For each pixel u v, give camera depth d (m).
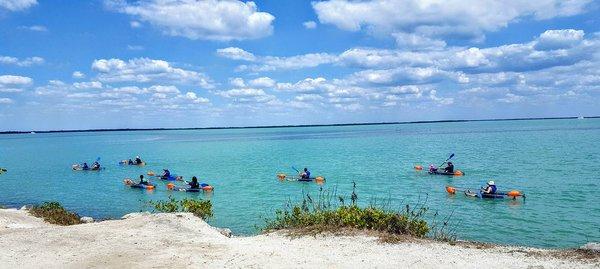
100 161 81.62
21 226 20.38
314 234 16.06
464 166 55.97
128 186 46.84
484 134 151.75
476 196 34.62
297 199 35.69
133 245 15.26
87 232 17.02
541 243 21.23
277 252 14.09
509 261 12.84
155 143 159.88
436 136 147.88
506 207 30.22
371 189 40.09
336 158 74.12
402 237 15.47
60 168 68.81
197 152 100.75
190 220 19.61
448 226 24.70
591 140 98.50
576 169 49.03
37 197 41.28
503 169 51.62
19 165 75.31
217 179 50.59
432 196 35.62
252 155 86.94
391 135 170.62
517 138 117.94
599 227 24.02
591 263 12.41
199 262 13.29
